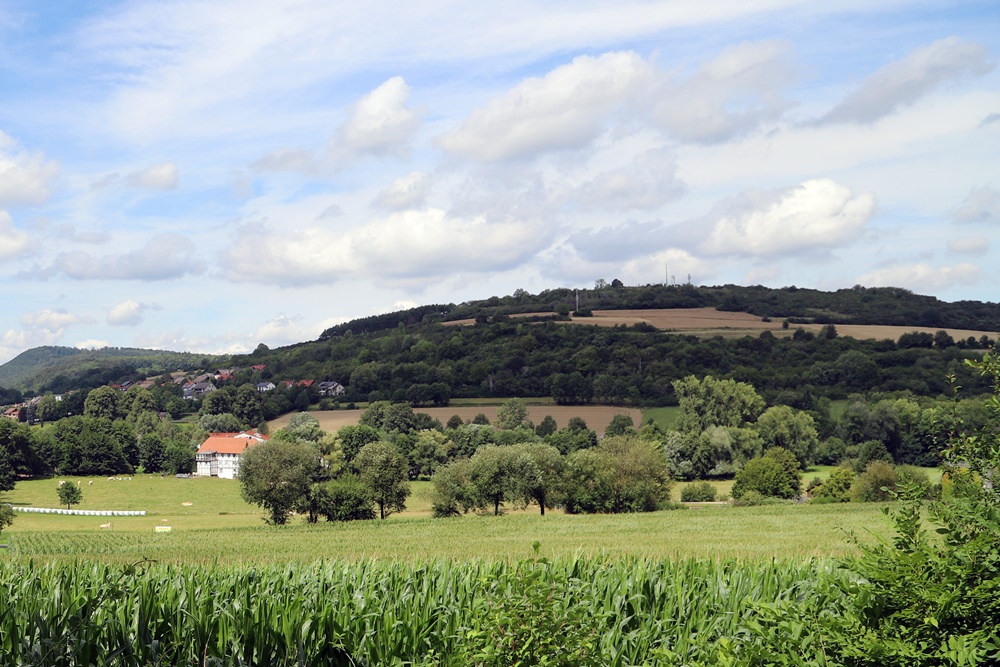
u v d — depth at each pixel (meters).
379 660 12.24
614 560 17.03
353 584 14.52
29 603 12.66
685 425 121.06
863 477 85.31
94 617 12.70
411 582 14.41
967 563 7.05
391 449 84.75
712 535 54.53
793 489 98.75
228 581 14.25
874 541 42.44
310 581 14.66
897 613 7.02
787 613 7.56
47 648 12.10
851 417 117.56
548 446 88.38
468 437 129.88
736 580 13.93
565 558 15.14
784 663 7.07
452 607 13.04
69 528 86.94
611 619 12.81
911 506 7.97
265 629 12.40
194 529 70.94
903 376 136.38
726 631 12.45
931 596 6.85
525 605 8.22
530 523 69.06
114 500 123.12
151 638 12.44
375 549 48.00
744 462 111.56
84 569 15.55
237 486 139.50
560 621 8.16
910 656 6.71
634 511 83.94
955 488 7.80
